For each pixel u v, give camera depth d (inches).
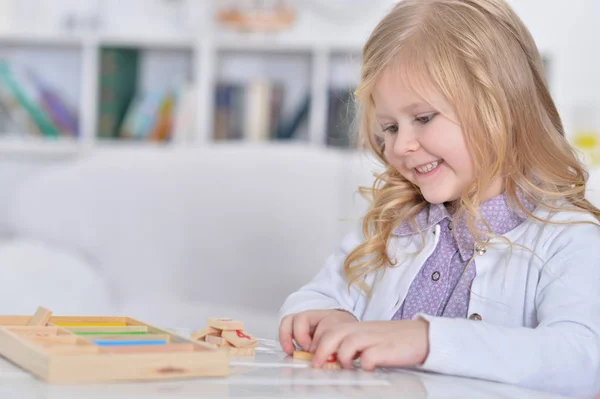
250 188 87.1
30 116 127.8
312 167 87.4
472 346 29.6
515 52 41.6
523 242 39.5
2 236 93.3
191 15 126.0
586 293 35.2
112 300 82.5
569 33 126.0
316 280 46.4
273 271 84.5
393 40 40.8
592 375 31.6
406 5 42.9
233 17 125.7
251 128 124.8
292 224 85.2
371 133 47.8
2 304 67.2
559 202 40.3
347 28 127.8
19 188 93.9
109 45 127.3
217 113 125.2
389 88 40.3
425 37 40.3
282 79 130.9
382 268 44.1
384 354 28.9
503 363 29.6
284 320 34.9
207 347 26.3
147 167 91.0
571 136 118.3
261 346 35.8
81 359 23.4
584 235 37.8
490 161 39.9
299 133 126.0
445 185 40.1
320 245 84.6
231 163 89.3
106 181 90.6
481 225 40.1
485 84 39.8
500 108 39.9
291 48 125.0
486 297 39.1
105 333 30.8
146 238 88.0
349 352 29.1
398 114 40.4
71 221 89.1
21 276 72.8
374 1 127.0
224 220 86.7
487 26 41.2
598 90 125.3
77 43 128.9
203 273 86.0
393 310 41.8
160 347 26.1
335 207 85.7
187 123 122.6
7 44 132.7
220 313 78.9
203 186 88.4
